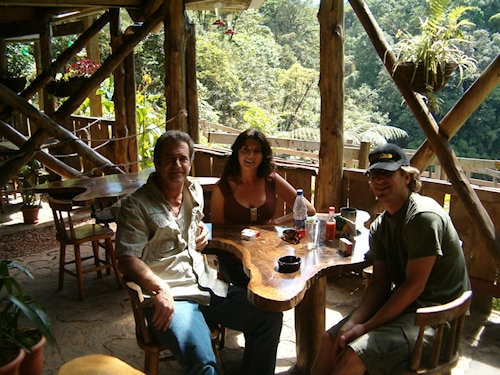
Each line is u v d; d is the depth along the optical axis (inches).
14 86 185.5
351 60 745.0
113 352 103.2
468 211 108.3
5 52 279.4
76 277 130.9
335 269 76.7
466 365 99.3
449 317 64.6
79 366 58.6
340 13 119.1
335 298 132.5
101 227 137.3
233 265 98.3
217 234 93.6
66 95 178.2
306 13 946.7
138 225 79.4
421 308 67.8
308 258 80.2
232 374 94.3
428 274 70.1
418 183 75.4
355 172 134.2
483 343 108.1
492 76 102.6
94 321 117.2
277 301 63.9
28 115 163.0
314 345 95.9
